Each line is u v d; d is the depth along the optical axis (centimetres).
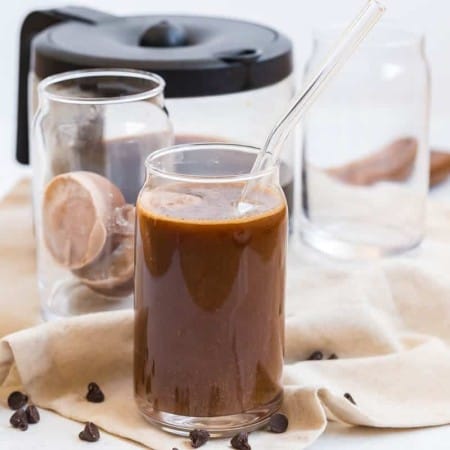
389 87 118
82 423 94
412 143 118
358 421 93
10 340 95
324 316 100
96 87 104
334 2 155
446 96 159
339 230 116
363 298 103
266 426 93
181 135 110
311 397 93
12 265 112
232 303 90
